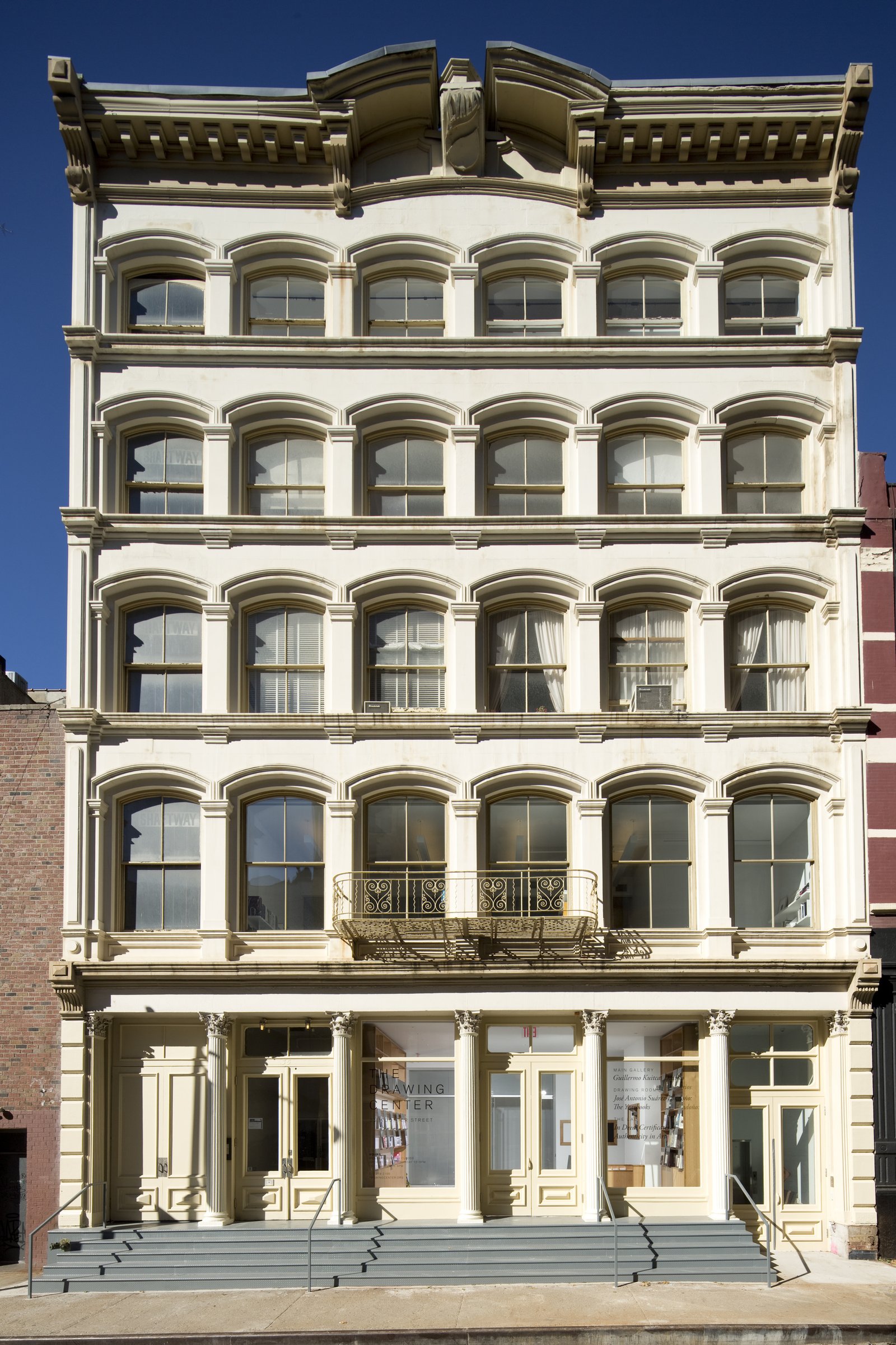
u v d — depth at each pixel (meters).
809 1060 23.41
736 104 24.98
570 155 25.72
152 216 25.38
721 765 23.61
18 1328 17.81
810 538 24.48
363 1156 22.81
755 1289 19.70
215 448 24.59
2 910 23.91
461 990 22.77
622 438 25.28
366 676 24.30
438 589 24.22
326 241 25.42
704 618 24.14
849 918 23.09
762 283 25.86
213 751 23.48
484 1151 22.89
